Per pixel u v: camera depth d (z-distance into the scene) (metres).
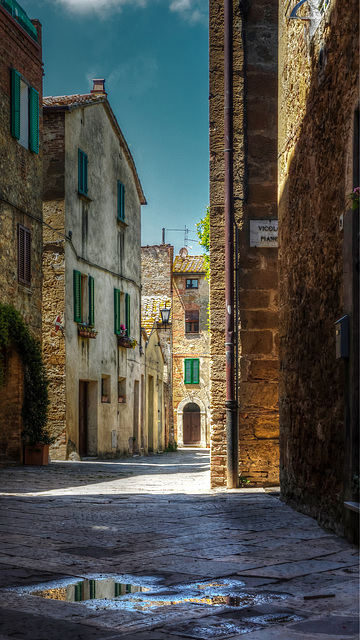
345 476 6.36
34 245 18.00
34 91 18.16
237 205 11.76
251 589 4.54
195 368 46.41
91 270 24.03
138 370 30.61
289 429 8.91
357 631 3.65
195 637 3.55
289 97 9.03
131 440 28.91
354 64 6.25
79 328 22.25
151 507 8.61
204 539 6.36
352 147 6.29
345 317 6.33
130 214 29.59
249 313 11.58
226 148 11.72
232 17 11.88
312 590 4.50
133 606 4.14
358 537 5.96
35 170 18.27
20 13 17.97
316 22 7.62
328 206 7.13
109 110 25.86
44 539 6.32
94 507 8.57
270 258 11.68
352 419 6.20
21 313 17.11
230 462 11.21
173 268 46.72
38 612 4.00
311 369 7.77
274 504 8.94
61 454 20.55
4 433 16.58
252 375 11.48
